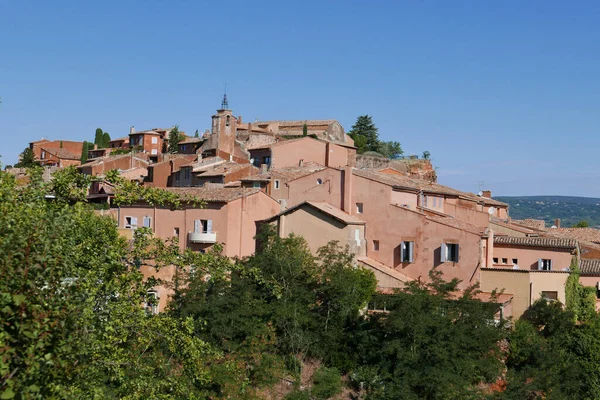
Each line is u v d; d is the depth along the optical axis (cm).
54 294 1259
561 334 4362
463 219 6212
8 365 1143
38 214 1378
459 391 3597
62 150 12394
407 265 5156
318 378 3938
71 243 1484
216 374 3284
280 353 4134
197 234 5506
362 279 4512
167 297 3931
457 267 4888
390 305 4097
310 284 4403
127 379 1984
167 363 2198
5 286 1163
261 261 4338
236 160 9194
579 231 7356
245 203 5662
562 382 4044
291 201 5981
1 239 1206
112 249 1819
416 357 3778
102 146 13462
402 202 5594
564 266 5031
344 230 5050
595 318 4538
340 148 8788
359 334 4106
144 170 9481
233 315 3866
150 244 2088
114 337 1845
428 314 3878
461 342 3772
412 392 3725
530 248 5166
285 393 3841
